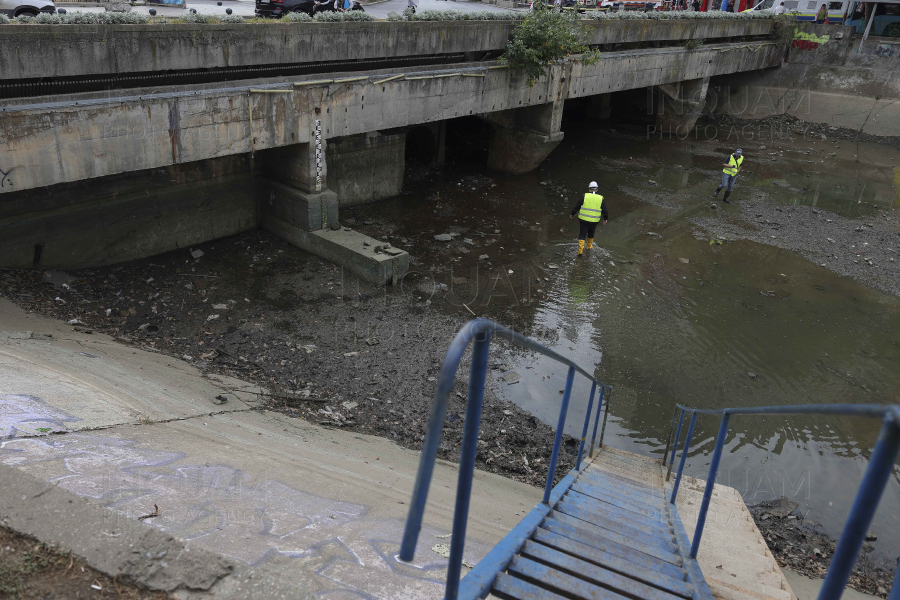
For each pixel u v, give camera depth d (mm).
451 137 22156
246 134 10578
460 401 8133
